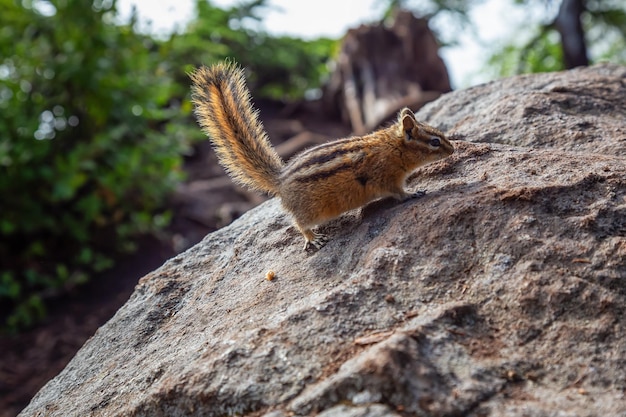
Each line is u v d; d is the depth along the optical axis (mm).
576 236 427
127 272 1057
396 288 424
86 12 1098
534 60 1522
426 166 530
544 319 394
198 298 518
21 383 860
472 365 372
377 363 365
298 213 511
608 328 384
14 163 1018
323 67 1679
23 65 1071
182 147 1151
